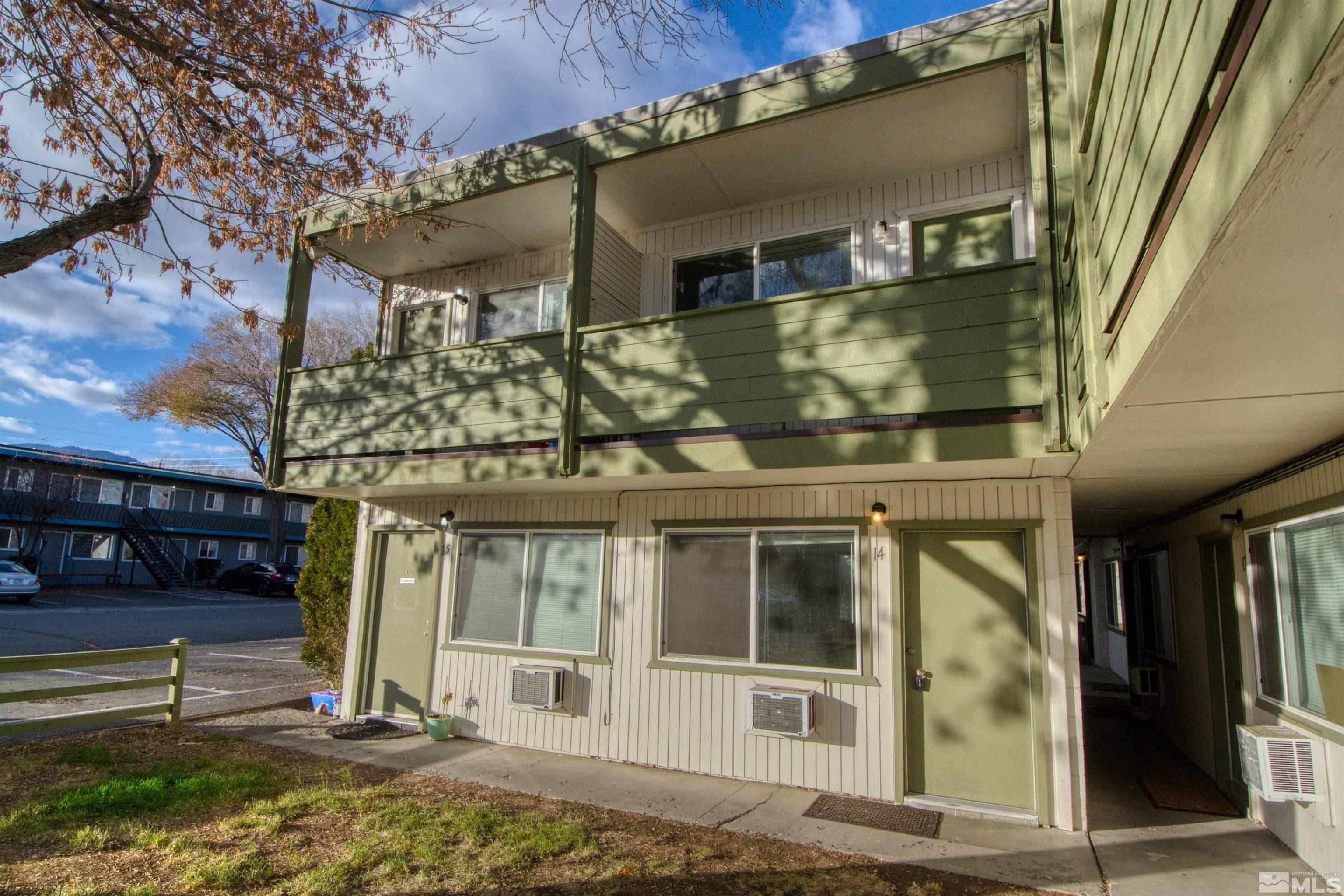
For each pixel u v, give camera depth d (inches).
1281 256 74.7
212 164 276.4
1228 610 252.5
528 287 361.1
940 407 206.5
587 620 303.9
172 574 1196.5
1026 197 259.1
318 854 188.7
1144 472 218.1
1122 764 299.7
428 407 296.4
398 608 355.9
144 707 314.3
